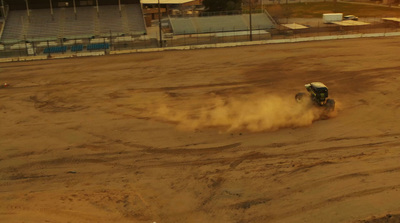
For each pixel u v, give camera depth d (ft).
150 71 124.98
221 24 246.27
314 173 46.50
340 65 118.93
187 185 46.62
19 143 65.36
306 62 126.72
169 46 192.13
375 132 61.36
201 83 104.88
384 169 46.09
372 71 108.27
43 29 228.63
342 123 66.59
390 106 75.46
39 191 46.52
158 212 40.70
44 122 77.10
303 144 57.62
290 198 41.24
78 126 73.26
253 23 247.09
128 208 41.52
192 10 335.88
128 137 65.51
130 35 226.17
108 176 50.55
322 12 340.18
